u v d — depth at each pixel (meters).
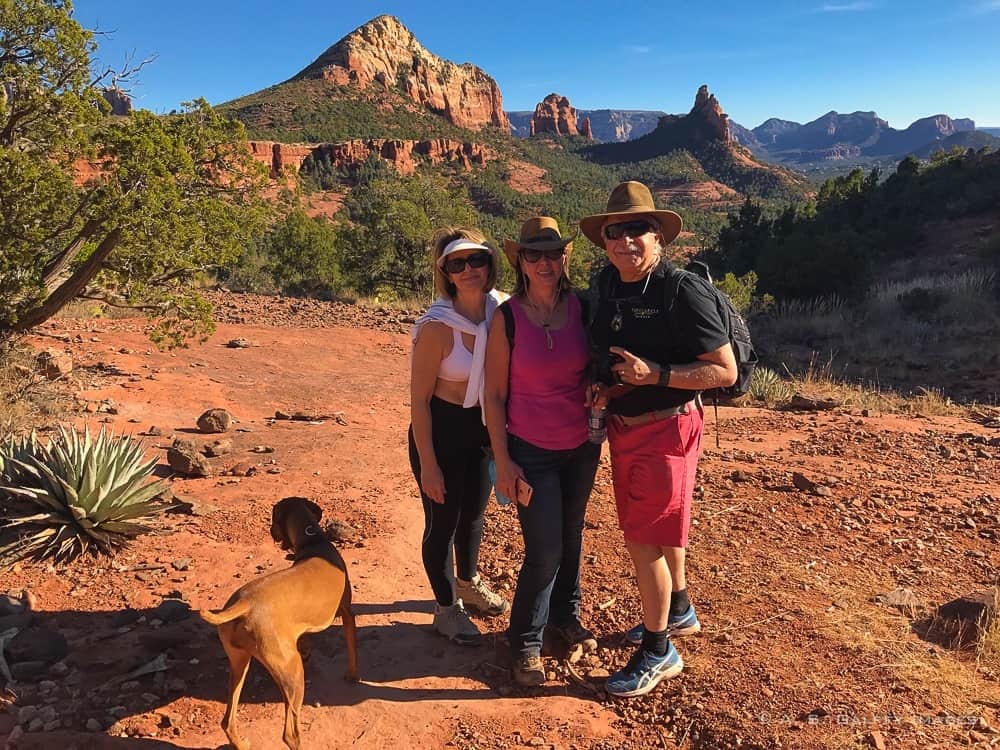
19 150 9.12
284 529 3.68
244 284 24.45
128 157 9.12
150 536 5.21
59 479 4.85
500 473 3.48
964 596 4.10
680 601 3.91
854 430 8.90
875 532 5.43
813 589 4.45
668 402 3.31
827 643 3.82
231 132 10.16
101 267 9.38
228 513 5.67
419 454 3.66
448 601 4.02
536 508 3.47
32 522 4.90
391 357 13.23
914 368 16.12
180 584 4.55
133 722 3.21
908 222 36.81
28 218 8.89
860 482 6.68
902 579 4.64
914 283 24.75
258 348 12.96
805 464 7.30
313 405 9.60
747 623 4.05
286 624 2.98
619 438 3.44
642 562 3.48
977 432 8.98
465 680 3.69
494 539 5.34
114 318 14.06
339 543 5.28
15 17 8.85
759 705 3.33
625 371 3.13
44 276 9.31
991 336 18.27
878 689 3.41
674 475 3.35
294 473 6.73
